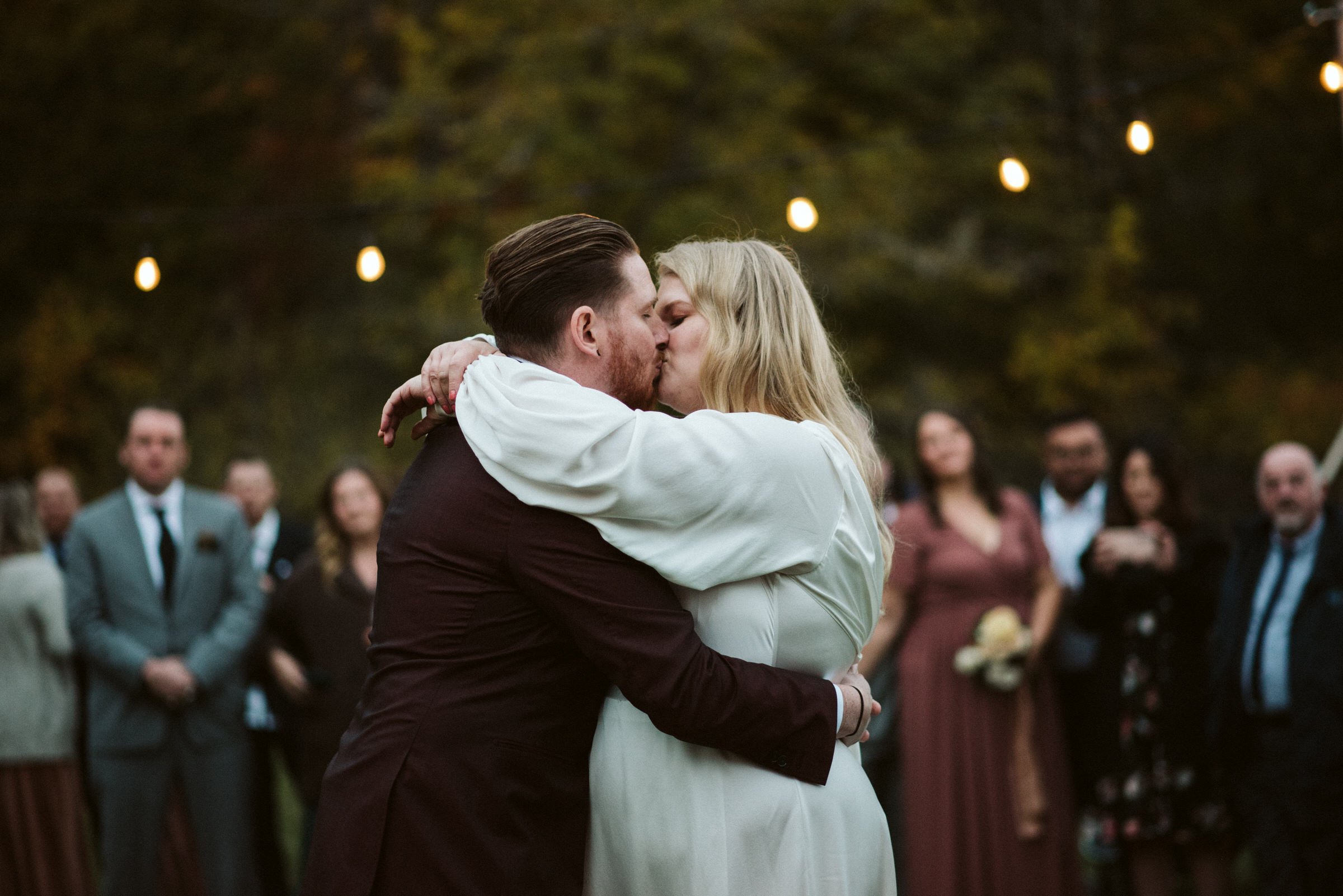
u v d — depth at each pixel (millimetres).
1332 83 4336
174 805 4746
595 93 12867
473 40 13383
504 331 2090
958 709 4590
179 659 4746
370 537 4793
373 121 14461
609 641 1892
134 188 13969
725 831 1957
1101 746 4559
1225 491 13250
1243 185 14523
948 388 13227
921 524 4758
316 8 14664
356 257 13750
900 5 13742
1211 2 14477
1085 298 13258
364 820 1896
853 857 2016
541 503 1907
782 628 2016
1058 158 14195
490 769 1886
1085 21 14328
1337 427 13297
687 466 1909
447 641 1929
